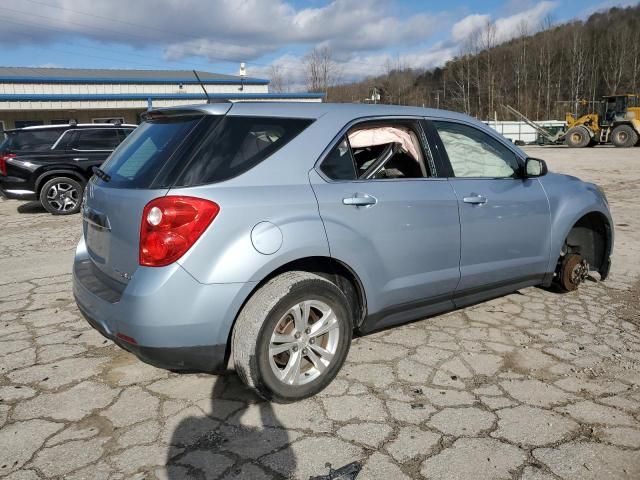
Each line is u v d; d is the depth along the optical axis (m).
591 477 2.34
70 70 35.97
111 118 26.48
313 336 2.92
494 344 3.70
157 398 2.99
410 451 2.52
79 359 3.49
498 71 66.38
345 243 2.99
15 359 3.50
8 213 10.39
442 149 3.62
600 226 4.77
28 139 9.80
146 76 34.94
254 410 2.86
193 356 2.66
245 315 2.71
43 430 2.69
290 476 2.35
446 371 3.30
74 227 8.57
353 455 2.49
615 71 61.97
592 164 18.28
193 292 2.57
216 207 2.61
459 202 3.54
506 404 2.92
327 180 3.03
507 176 4.04
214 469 2.39
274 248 2.72
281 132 2.98
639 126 26.58
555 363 3.42
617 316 4.24
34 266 5.96
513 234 3.91
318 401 2.95
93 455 2.49
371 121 3.33
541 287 4.95
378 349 3.61
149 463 2.44
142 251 2.60
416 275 3.38
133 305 2.56
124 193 2.79
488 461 2.45
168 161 2.73
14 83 25.42
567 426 2.72
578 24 74.94
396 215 3.21
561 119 55.34
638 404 2.93
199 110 2.91
